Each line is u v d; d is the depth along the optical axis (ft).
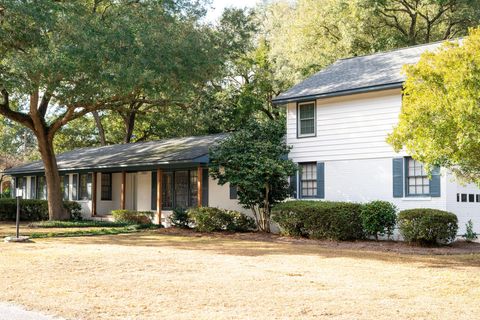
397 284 31.89
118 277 33.73
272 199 68.64
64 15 59.47
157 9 67.77
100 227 79.05
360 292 29.25
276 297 27.71
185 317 23.31
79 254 45.37
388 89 59.72
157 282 31.96
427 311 24.73
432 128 36.86
